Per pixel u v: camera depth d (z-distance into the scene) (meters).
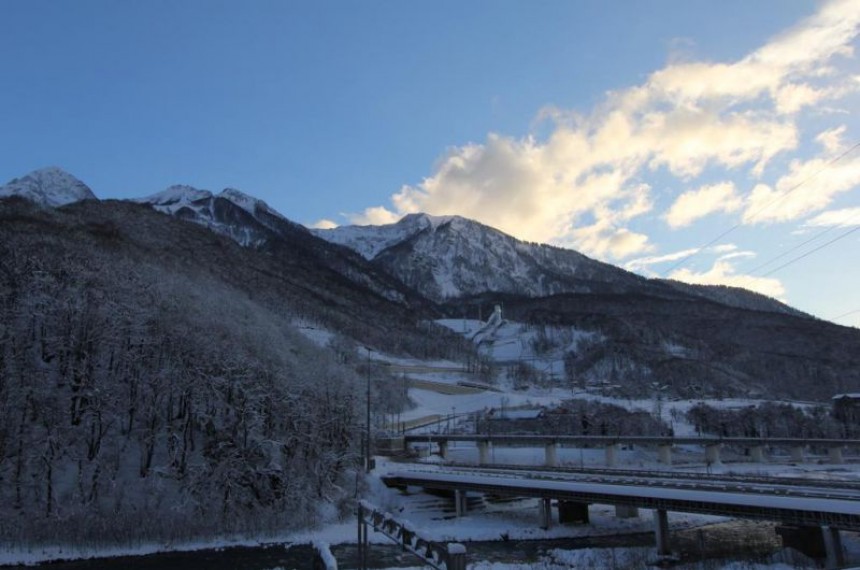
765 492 50.25
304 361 106.31
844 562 44.59
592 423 151.50
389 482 82.94
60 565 52.38
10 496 60.81
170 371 75.62
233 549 58.50
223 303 126.00
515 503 83.12
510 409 175.25
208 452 71.50
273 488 70.38
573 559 52.22
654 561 51.16
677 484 58.38
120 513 62.03
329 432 84.06
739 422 152.00
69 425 68.25
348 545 60.94
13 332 73.12
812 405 189.12
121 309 84.06
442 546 18.39
